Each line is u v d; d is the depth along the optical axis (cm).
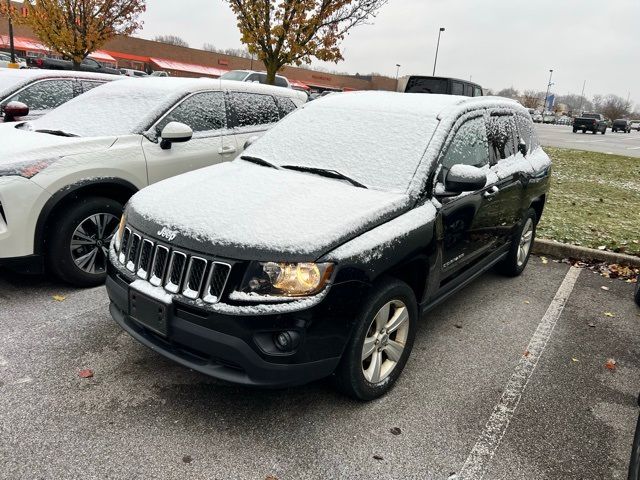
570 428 304
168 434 274
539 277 561
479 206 391
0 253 397
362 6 1200
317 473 254
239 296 259
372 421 296
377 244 288
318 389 323
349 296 273
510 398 329
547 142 2539
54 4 1695
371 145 367
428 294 346
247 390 317
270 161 384
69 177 423
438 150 350
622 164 1691
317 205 302
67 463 250
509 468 268
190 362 275
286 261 261
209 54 5709
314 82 6538
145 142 486
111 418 284
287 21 1163
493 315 454
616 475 269
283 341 260
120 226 337
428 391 330
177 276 278
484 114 428
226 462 258
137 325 304
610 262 604
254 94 612
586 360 385
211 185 334
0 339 357
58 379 316
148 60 5156
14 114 620
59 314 400
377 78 7250
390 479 254
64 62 1817
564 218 800
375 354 310
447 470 263
